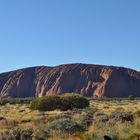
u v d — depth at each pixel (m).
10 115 38.47
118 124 20.05
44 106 50.28
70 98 51.56
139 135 16.80
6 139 17.34
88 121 23.58
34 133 18.16
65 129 20.39
